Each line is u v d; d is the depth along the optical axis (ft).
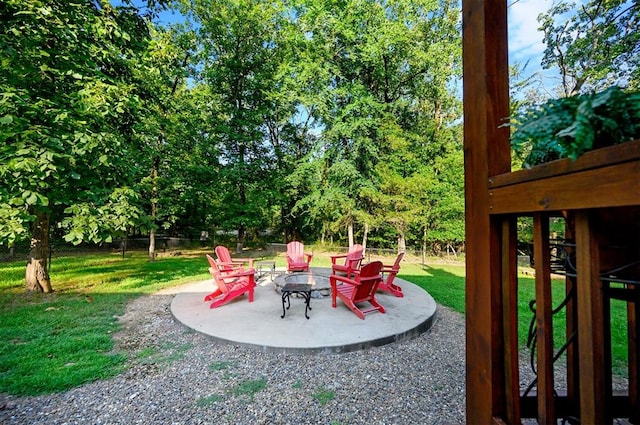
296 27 39.27
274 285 19.98
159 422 7.22
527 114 2.82
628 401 4.52
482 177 3.91
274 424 7.19
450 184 34.60
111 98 16.44
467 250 4.24
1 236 13.15
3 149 12.76
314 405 7.91
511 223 3.59
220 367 9.82
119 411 7.61
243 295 17.81
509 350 3.57
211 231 51.80
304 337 11.48
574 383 4.47
